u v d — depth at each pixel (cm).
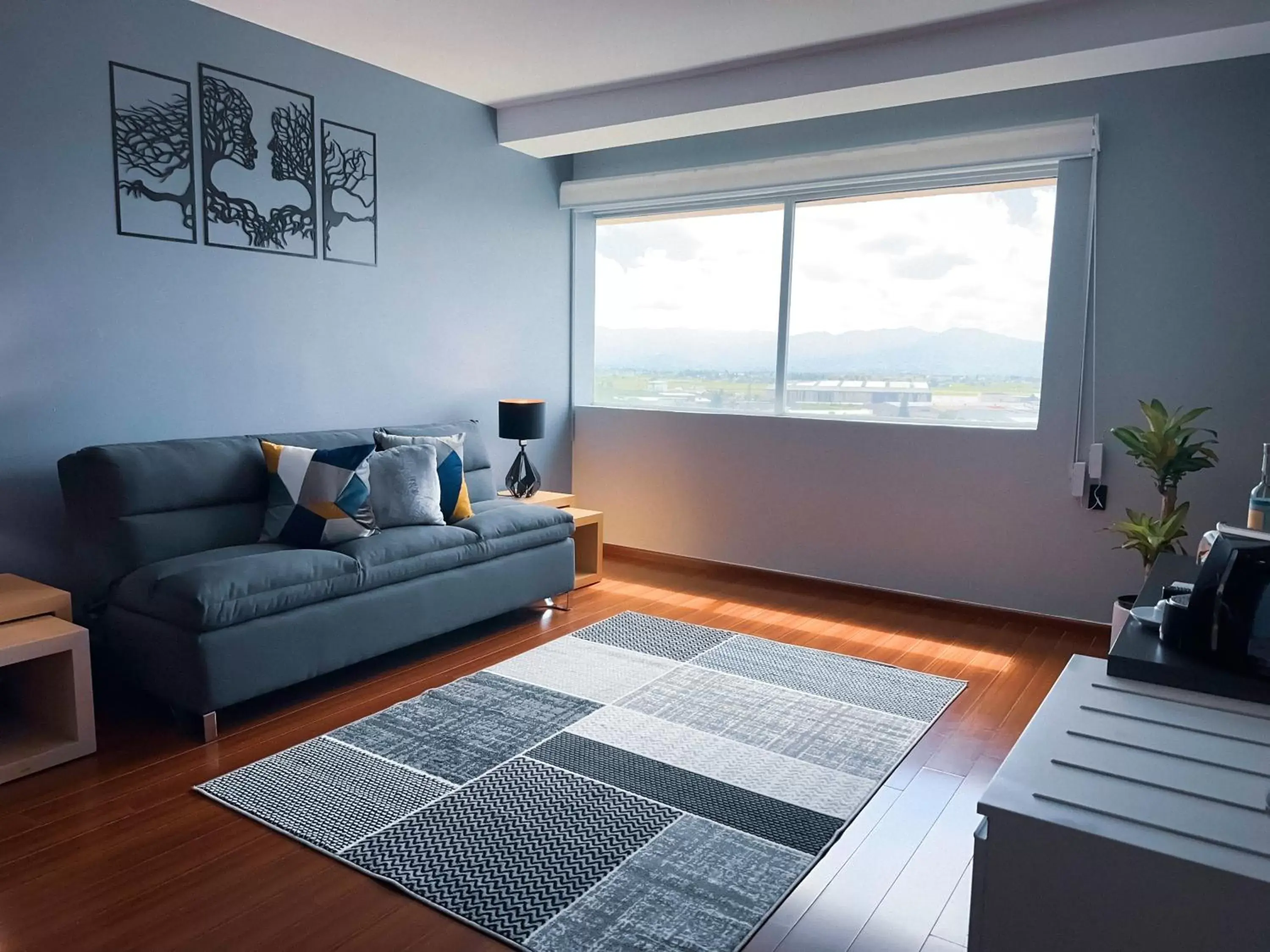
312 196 394
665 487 527
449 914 193
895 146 428
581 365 561
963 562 437
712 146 490
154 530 309
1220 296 368
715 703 313
